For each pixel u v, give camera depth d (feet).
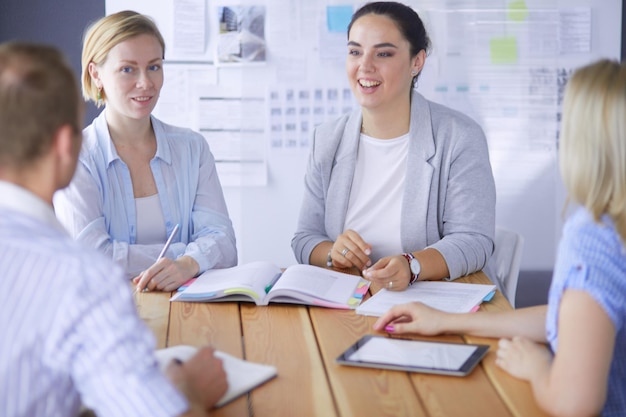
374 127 8.33
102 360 3.26
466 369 4.91
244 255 12.39
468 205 7.98
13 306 3.30
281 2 12.15
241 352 5.38
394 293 6.70
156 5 12.34
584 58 12.42
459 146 8.09
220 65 12.41
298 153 12.31
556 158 12.30
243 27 12.22
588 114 4.31
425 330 5.60
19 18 12.32
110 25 7.90
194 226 8.46
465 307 6.28
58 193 7.90
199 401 4.07
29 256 3.40
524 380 4.79
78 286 3.32
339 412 4.39
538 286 12.52
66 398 3.38
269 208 12.35
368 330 5.82
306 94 12.25
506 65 12.18
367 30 8.03
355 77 8.17
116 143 8.20
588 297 4.21
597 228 4.36
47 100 3.57
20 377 3.26
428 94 12.23
